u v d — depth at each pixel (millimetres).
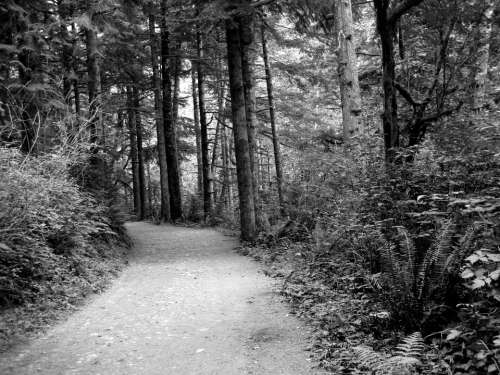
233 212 22891
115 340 5836
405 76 10695
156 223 23422
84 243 9773
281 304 7234
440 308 4953
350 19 10234
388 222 7027
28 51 11297
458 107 8672
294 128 24641
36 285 7262
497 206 4641
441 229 5469
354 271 7699
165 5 19891
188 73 23766
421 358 4379
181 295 8203
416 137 8266
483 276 3807
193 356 5266
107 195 13172
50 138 10148
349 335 5398
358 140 9188
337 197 9836
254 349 5391
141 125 28844
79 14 12000
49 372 4836
